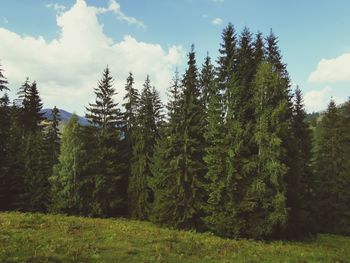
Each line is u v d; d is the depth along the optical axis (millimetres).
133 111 50219
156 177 37406
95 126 46344
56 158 54000
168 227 33406
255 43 37781
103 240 19109
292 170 33344
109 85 46969
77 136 45219
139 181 44125
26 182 48750
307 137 41625
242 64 33250
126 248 17719
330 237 40281
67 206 43719
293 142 33688
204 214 33344
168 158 34781
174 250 18484
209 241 22938
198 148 34000
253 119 32250
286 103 30781
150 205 41406
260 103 30734
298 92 41438
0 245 15531
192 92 35438
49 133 56875
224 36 33531
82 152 44531
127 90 50594
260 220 29344
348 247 32656
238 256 19047
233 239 28141
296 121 41062
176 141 34094
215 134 31391
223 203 30312
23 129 55875
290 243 29641
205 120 35156
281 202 28438
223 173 30531
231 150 29797
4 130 48406
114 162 46781
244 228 29203
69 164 44094
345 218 46188
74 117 45781
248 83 32781
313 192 43469
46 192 48531
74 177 44125
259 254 20531
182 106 35031
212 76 35344
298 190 33844
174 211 33000
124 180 48188
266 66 31156
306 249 25234
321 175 47500
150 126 47219
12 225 20391
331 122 48000
